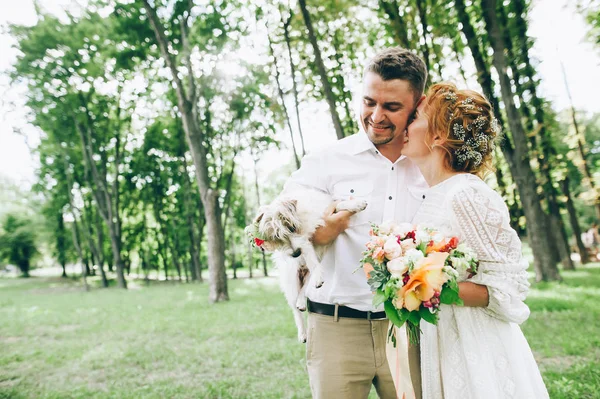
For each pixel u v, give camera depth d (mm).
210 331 8391
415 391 2227
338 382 2244
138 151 27453
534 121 14977
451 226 2025
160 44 14148
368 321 2270
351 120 13984
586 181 19469
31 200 31094
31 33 19234
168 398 4895
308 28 9898
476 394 1905
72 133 24000
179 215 31016
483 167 2160
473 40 11383
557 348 5711
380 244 1899
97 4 16734
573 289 10422
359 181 2471
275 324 8625
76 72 20672
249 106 21172
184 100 14383
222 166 25703
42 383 5691
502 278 1876
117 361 6516
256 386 5148
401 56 2199
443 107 2055
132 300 15516
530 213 12391
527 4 11672
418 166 2264
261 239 2811
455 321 2039
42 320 10961
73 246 38938
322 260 2451
